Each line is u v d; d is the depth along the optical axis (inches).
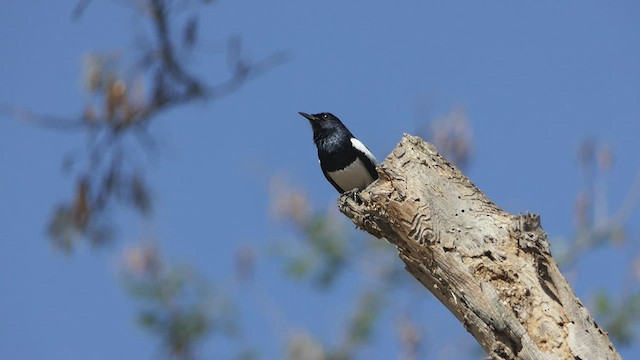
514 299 363.6
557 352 350.3
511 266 368.5
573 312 356.8
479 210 386.9
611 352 349.4
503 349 362.9
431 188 392.2
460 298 374.3
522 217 373.7
